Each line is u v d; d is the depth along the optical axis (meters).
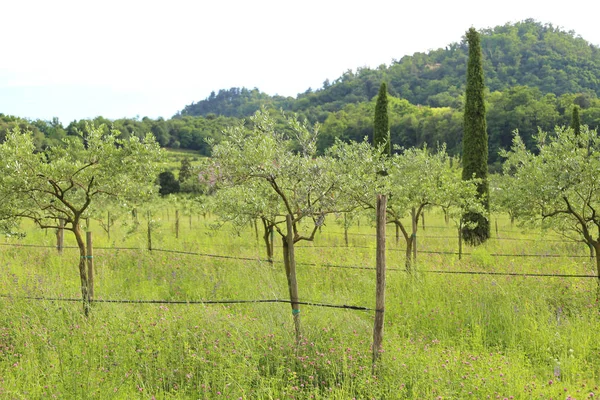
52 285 10.30
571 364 7.14
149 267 13.23
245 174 8.47
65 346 7.40
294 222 8.73
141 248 15.38
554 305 10.05
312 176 8.56
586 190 10.02
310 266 13.38
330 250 16.25
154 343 7.43
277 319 8.50
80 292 10.18
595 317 8.95
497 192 11.61
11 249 15.24
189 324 8.10
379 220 7.00
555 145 10.21
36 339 7.64
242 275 12.30
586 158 10.07
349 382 6.41
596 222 10.27
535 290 10.44
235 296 10.85
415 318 9.50
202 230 23.12
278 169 8.50
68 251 15.06
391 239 20.28
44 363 6.90
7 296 9.29
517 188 10.70
